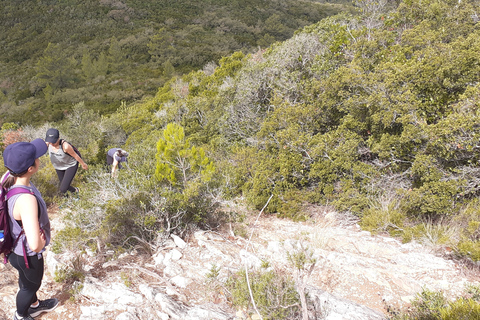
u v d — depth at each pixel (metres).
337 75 6.37
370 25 9.36
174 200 4.05
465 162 4.85
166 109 13.20
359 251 4.11
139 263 3.49
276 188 5.94
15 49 67.00
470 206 4.41
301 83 8.36
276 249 3.91
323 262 3.62
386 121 5.31
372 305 2.97
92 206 3.92
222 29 74.25
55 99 42.16
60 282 3.10
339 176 5.77
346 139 6.03
